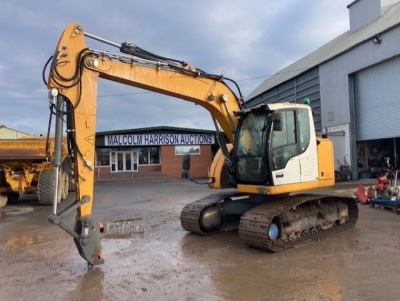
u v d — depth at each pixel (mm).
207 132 32531
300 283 5152
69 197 15812
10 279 5711
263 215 6754
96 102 6008
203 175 32375
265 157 6973
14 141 12984
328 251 6648
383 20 20281
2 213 11922
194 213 8156
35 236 8766
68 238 8430
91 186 5914
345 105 20969
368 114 19875
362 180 20312
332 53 22281
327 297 4645
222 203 8680
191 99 7309
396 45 17266
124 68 6332
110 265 6246
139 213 11836
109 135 30828
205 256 6641
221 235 8234
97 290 5145
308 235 7570
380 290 4789
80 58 5863
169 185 23812
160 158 32219
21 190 14297
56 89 5684
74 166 5828
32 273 5973
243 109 7566
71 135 5879
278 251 6699
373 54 18688
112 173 31297
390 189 11086
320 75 23281
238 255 6629
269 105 7016
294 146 7367
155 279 5523
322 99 23094
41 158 13172
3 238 8648
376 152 21844
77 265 6328
